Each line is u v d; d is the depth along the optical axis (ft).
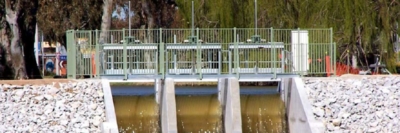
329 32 162.09
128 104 150.20
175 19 252.42
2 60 198.08
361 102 145.48
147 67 149.28
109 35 185.78
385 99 146.92
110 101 139.95
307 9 203.41
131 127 148.66
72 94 141.59
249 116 152.66
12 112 137.18
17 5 187.11
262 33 175.42
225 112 148.66
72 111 137.90
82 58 150.82
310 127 139.13
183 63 151.74
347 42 203.51
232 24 204.33
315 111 142.51
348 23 202.49
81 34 158.10
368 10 204.33
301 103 143.95
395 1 210.79
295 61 153.48
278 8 203.72
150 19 249.96
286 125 152.25
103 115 137.80
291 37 155.02
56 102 139.44
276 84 180.86
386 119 143.33
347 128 141.18
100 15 235.81
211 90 170.09
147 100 151.02
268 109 153.07
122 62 148.87
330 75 156.97
